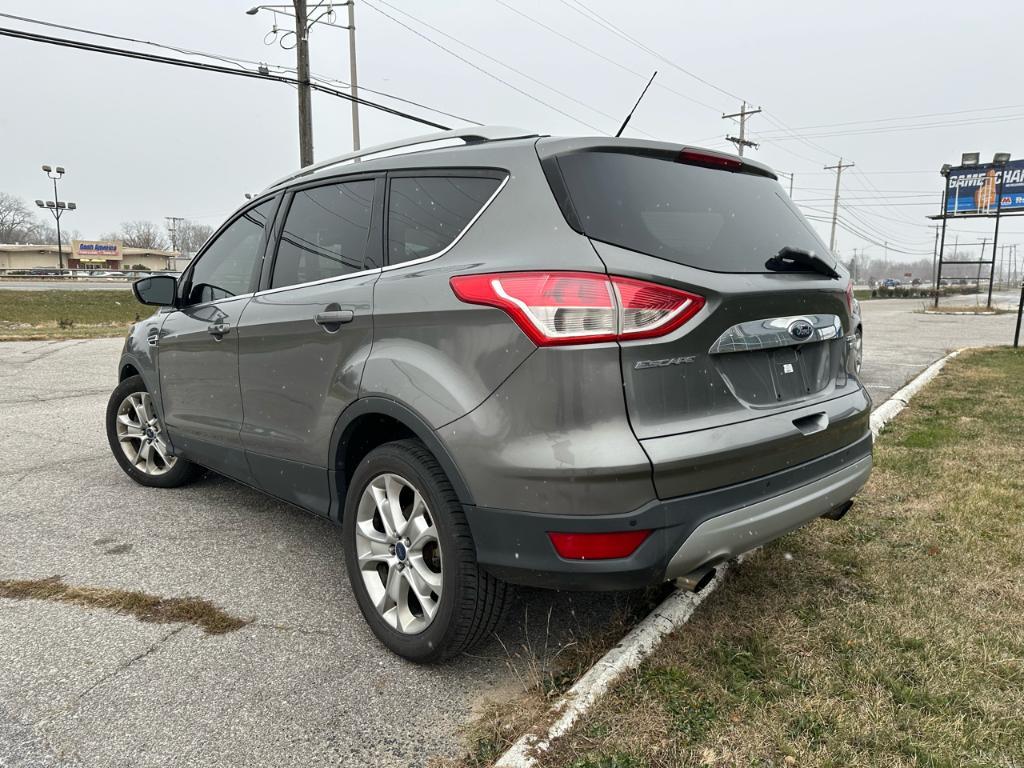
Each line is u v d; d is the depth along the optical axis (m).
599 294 2.06
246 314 3.36
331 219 3.09
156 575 3.31
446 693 2.39
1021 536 3.58
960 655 2.50
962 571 3.19
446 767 2.04
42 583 3.22
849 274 3.20
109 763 2.05
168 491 4.60
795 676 2.39
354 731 2.20
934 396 7.50
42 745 2.12
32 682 2.45
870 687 2.33
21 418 6.90
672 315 2.12
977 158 38.84
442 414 2.29
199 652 2.65
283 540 3.76
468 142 2.76
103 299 39.22
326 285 2.95
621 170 2.37
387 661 2.60
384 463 2.56
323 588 3.19
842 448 2.72
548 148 2.37
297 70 17.61
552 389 2.08
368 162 3.01
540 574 2.15
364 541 2.71
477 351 2.24
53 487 4.66
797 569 3.21
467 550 2.32
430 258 2.54
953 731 2.12
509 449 2.14
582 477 2.03
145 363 4.32
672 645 2.56
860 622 2.74
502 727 2.20
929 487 4.31
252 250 3.58
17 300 35.88
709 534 2.15
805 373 2.64
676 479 2.09
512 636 2.73
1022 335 17.47
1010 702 2.26
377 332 2.60
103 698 2.36
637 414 2.08
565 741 2.07
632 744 2.06
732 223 2.54
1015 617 2.78
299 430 3.04
